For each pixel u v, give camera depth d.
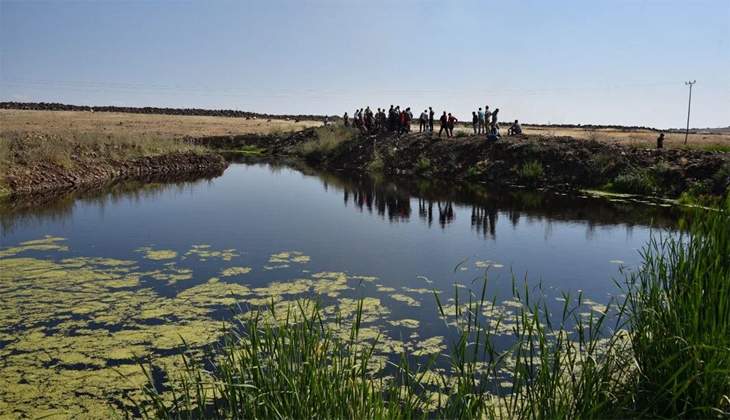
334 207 17.59
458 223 14.94
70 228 13.76
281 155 41.47
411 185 23.53
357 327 4.28
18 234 13.00
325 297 8.44
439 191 21.52
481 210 17.05
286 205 17.89
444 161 27.25
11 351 6.49
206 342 6.70
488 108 28.80
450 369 5.75
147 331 7.09
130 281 9.30
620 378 4.30
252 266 10.28
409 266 10.35
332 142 35.69
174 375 5.82
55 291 8.76
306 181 25.00
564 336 6.62
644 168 20.28
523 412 4.11
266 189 21.97
